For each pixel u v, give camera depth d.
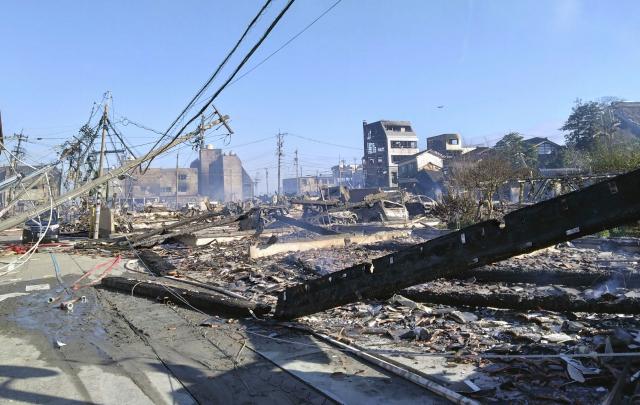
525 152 57.09
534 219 4.45
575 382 4.50
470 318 7.36
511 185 34.66
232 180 112.06
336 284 6.54
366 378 5.04
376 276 5.95
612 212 3.96
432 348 5.92
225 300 8.42
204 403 4.57
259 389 4.88
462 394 4.41
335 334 6.73
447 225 26.06
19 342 6.88
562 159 53.69
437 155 72.56
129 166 21.81
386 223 30.34
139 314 8.58
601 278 9.15
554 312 7.38
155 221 36.34
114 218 32.75
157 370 5.54
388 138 85.19
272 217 29.64
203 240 22.75
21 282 12.48
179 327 7.55
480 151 61.97
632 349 4.85
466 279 10.45
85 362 5.88
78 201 43.09
